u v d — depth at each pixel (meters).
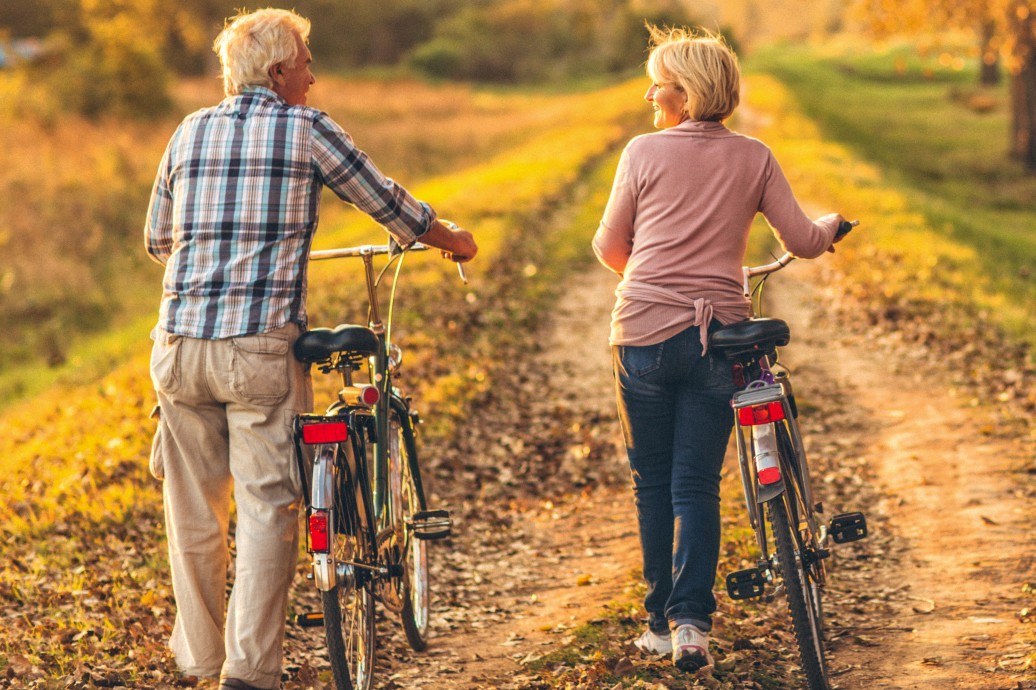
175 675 9.62
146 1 133.62
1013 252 43.03
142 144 69.88
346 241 40.97
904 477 16.11
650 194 9.12
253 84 8.54
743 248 9.23
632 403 9.28
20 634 10.73
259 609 8.17
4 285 41.66
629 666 9.70
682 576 8.96
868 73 181.88
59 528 14.43
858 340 25.92
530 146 82.25
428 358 23.50
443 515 10.08
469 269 33.31
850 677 9.53
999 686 9.03
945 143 95.44
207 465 8.70
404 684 10.00
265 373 8.12
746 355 8.74
